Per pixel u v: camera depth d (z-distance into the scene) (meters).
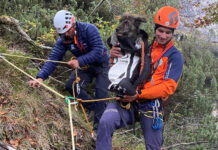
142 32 2.89
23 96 3.47
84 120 4.27
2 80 3.48
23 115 3.26
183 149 5.09
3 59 3.63
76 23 3.55
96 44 3.59
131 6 10.64
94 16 8.52
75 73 3.93
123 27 2.83
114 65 2.93
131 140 4.53
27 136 3.10
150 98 2.84
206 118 5.78
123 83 2.74
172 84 2.78
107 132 2.79
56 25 3.46
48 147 3.20
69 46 3.67
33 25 5.44
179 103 6.04
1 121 3.00
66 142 3.44
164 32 2.80
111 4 9.55
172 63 2.81
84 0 9.36
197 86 6.67
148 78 2.85
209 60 8.16
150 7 11.32
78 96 3.91
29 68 4.10
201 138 5.23
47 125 3.41
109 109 2.93
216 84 6.73
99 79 3.92
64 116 3.80
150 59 2.86
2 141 2.85
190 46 11.15
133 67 2.84
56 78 4.92
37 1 7.29
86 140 3.67
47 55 4.93
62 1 8.56
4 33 4.58
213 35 14.04
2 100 3.27
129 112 2.95
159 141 2.93
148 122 2.89
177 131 5.65
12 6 6.11
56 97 4.15
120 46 2.87
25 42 4.73
